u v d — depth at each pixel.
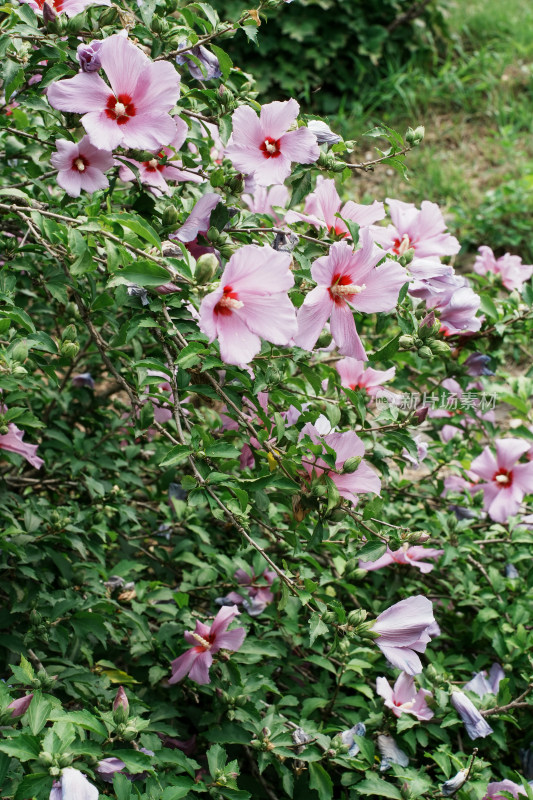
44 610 2.15
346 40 6.97
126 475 2.75
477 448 3.06
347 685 2.35
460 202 5.75
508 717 2.23
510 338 2.94
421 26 7.23
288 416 2.06
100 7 2.14
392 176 6.17
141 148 1.85
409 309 2.10
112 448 2.80
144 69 1.84
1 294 1.92
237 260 1.63
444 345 1.98
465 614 2.81
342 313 1.88
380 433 2.31
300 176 2.03
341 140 2.07
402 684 2.27
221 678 2.18
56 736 1.50
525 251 5.45
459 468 2.96
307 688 2.45
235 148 1.96
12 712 1.63
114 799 1.62
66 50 2.01
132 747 1.91
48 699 1.78
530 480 2.74
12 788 1.62
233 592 2.49
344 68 7.01
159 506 2.94
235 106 2.08
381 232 2.20
